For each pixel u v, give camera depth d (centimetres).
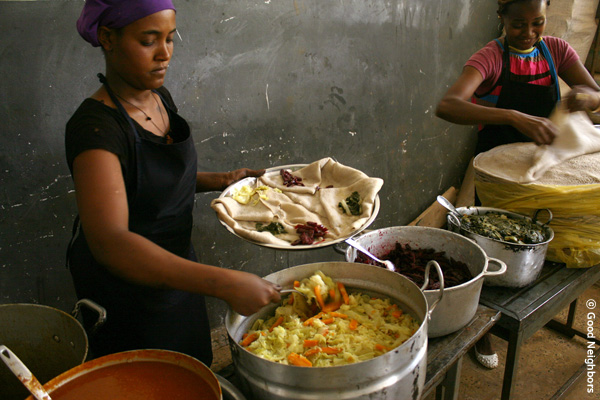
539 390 235
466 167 396
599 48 353
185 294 144
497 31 369
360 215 159
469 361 255
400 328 116
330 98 275
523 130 183
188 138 126
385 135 317
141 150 113
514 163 193
